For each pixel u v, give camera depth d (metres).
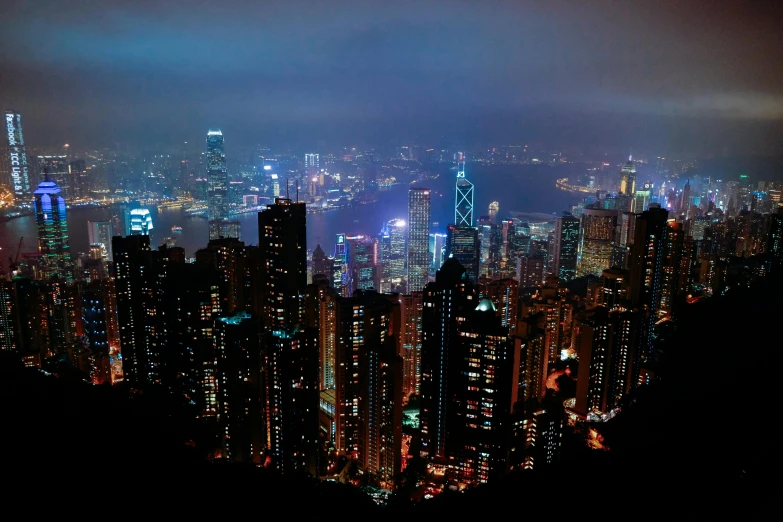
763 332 70.31
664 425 57.31
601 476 46.09
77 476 43.09
